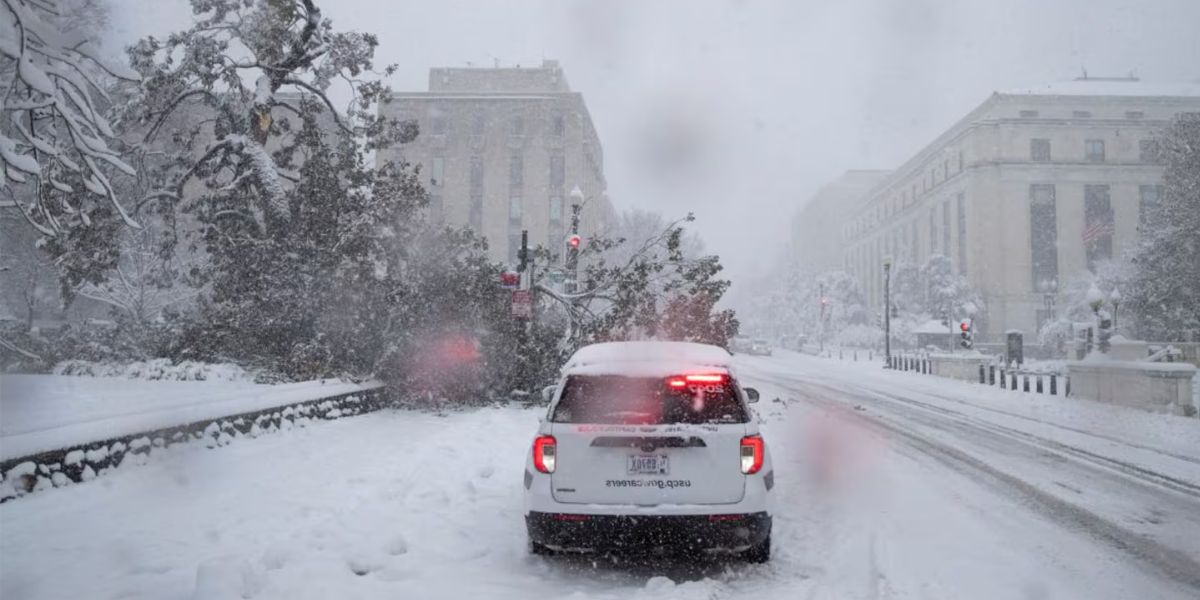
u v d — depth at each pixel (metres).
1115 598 4.65
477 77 70.31
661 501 4.80
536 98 65.75
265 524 5.91
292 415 10.50
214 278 17.38
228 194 17.81
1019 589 4.80
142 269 21.09
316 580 4.57
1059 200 71.88
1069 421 14.17
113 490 6.77
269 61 18.61
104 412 8.67
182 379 14.18
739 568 5.21
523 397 14.83
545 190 64.94
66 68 8.38
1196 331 36.16
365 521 5.99
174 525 5.80
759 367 37.84
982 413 15.60
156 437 8.00
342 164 17.56
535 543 5.34
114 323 23.86
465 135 65.69
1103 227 61.81
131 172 9.07
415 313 13.63
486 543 5.65
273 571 4.70
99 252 16.44
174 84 18.61
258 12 18.58
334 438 9.91
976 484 8.13
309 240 15.88
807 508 6.96
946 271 69.88
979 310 68.00
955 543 5.83
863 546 5.73
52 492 6.57
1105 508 7.04
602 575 5.04
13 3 7.46
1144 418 14.68
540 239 64.31
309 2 18.25
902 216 94.88
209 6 19.03
